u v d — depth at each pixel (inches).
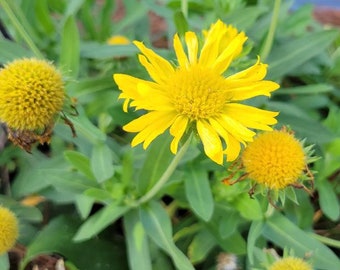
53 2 14.4
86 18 14.5
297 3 18.9
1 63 11.9
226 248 11.1
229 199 11.0
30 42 10.8
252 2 14.6
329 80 13.9
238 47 8.7
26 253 10.9
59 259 11.3
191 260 11.1
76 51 11.3
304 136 11.6
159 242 10.4
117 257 11.7
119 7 18.6
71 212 12.3
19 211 11.3
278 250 12.1
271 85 8.4
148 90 7.8
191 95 8.4
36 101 8.8
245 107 8.4
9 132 9.2
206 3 13.4
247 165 8.9
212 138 8.3
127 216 11.0
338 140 11.5
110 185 10.8
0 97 8.8
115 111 11.7
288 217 11.5
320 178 11.6
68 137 11.4
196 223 11.6
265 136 8.9
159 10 13.4
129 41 13.2
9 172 12.9
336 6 19.3
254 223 10.7
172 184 11.4
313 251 10.5
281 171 8.7
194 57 8.9
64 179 10.8
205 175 10.9
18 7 12.8
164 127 8.3
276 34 13.5
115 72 11.8
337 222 12.5
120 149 12.0
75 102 9.6
